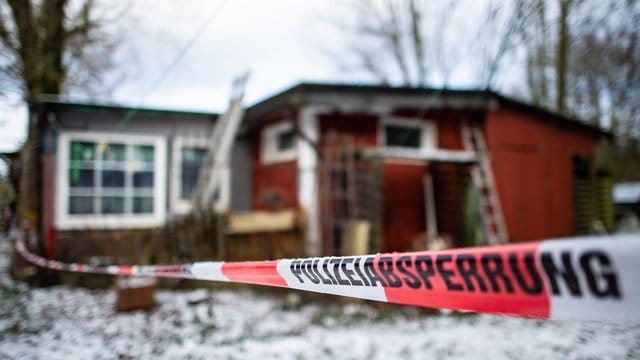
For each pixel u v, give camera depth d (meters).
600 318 0.87
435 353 4.26
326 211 7.68
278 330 4.94
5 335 4.38
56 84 8.00
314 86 7.74
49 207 7.41
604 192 12.21
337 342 4.57
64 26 8.46
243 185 9.58
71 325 4.79
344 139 7.70
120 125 8.15
